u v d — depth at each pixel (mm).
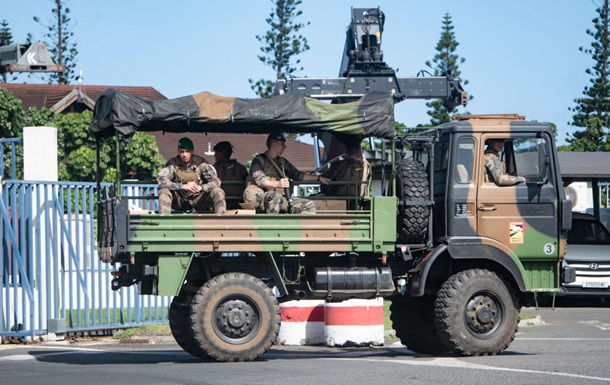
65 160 44156
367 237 14477
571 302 28062
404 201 14797
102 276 20234
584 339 17844
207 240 13977
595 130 64750
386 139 14773
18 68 19859
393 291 14781
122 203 13797
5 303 18484
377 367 13008
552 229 15000
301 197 15211
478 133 14945
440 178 15102
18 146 39094
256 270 14750
